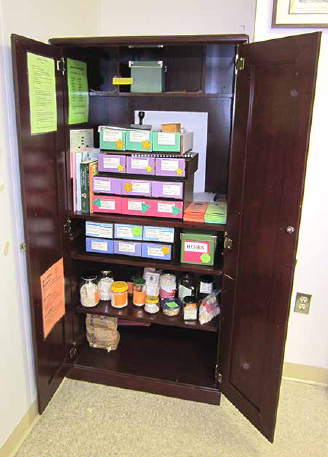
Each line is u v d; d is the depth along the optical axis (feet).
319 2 5.22
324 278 6.28
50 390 5.96
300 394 6.55
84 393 6.38
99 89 6.64
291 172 4.48
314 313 6.50
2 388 4.90
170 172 5.75
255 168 4.91
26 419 5.55
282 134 4.50
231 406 6.22
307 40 4.06
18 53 4.32
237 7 6.35
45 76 4.95
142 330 7.68
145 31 6.76
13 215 4.83
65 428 5.67
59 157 5.57
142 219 5.88
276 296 4.95
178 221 5.78
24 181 4.66
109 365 6.64
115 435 5.59
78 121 6.05
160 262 6.15
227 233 5.48
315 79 4.08
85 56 6.04
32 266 5.04
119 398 6.30
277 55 4.38
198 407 6.18
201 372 6.53
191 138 6.39
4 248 4.68
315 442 5.58
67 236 6.07
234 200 5.26
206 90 6.49
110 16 6.84
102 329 6.95
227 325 5.82
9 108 4.59
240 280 5.46
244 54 4.77
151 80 5.75
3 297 4.75
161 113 6.76
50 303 5.66
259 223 5.00
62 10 5.63
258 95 4.70
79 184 6.05
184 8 6.52
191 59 6.34
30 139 4.74
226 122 6.56
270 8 5.41
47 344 5.70
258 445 5.50
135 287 6.62
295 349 6.77
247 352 5.57
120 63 6.12
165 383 6.29
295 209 4.51
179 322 6.24
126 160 5.84
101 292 6.86
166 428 5.75
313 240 6.14
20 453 5.24
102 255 6.35
